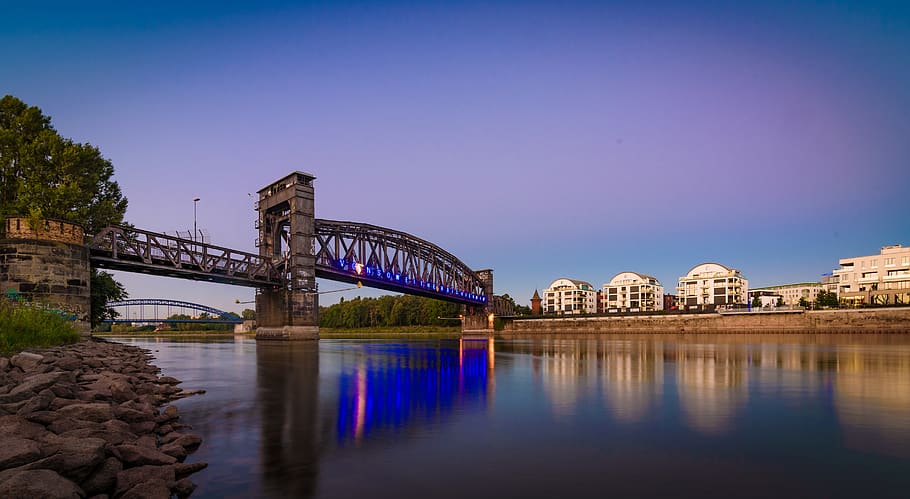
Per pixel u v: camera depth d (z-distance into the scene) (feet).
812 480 28.30
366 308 590.14
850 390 62.18
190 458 32.09
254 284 223.92
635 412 48.11
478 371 89.76
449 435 38.86
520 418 45.39
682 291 514.68
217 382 71.87
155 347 194.90
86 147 153.07
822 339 247.29
